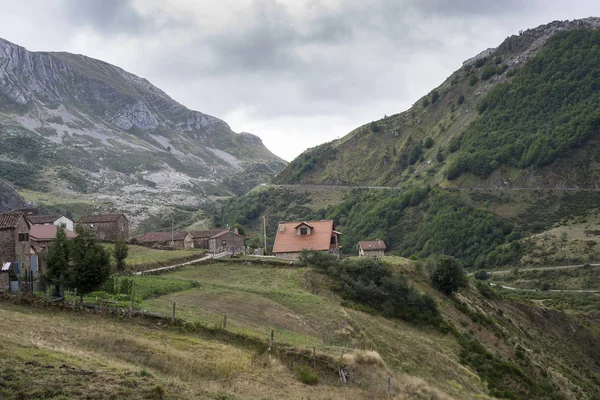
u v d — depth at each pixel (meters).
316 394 30.88
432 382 45.09
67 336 31.22
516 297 109.12
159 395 23.38
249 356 34.78
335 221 199.62
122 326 36.50
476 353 59.03
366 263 72.06
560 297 116.38
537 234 155.88
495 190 185.62
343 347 41.69
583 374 78.88
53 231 78.06
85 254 41.53
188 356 31.38
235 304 50.22
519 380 56.12
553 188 178.00
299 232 92.69
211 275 66.94
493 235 159.12
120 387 23.16
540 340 84.88
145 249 87.94
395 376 39.53
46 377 22.55
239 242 115.31
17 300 38.97
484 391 49.50
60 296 42.34
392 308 63.50
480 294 88.50
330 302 58.25
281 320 48.31
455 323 66.44
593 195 169.50
